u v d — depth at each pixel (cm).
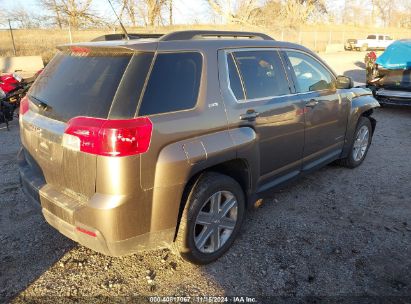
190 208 296
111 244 264
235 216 340
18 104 777
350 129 511
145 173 261
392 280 312
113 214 255
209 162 297
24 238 365
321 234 378
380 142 699
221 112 312
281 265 329
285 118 381
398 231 385
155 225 277
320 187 489
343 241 366
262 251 348
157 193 270
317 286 305
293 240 366
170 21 3022
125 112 254
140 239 275
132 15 2652
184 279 312
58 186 288
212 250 326
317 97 433
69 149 264
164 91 277
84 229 267
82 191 268
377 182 506
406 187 491
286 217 410
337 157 510
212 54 319
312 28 4691
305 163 438
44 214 300
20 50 2056
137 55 272
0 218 401
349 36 4481
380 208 434
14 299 288
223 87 320
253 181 352
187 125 284
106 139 247
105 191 255
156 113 269
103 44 289
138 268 325
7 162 571
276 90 381
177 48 294
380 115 930
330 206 437
